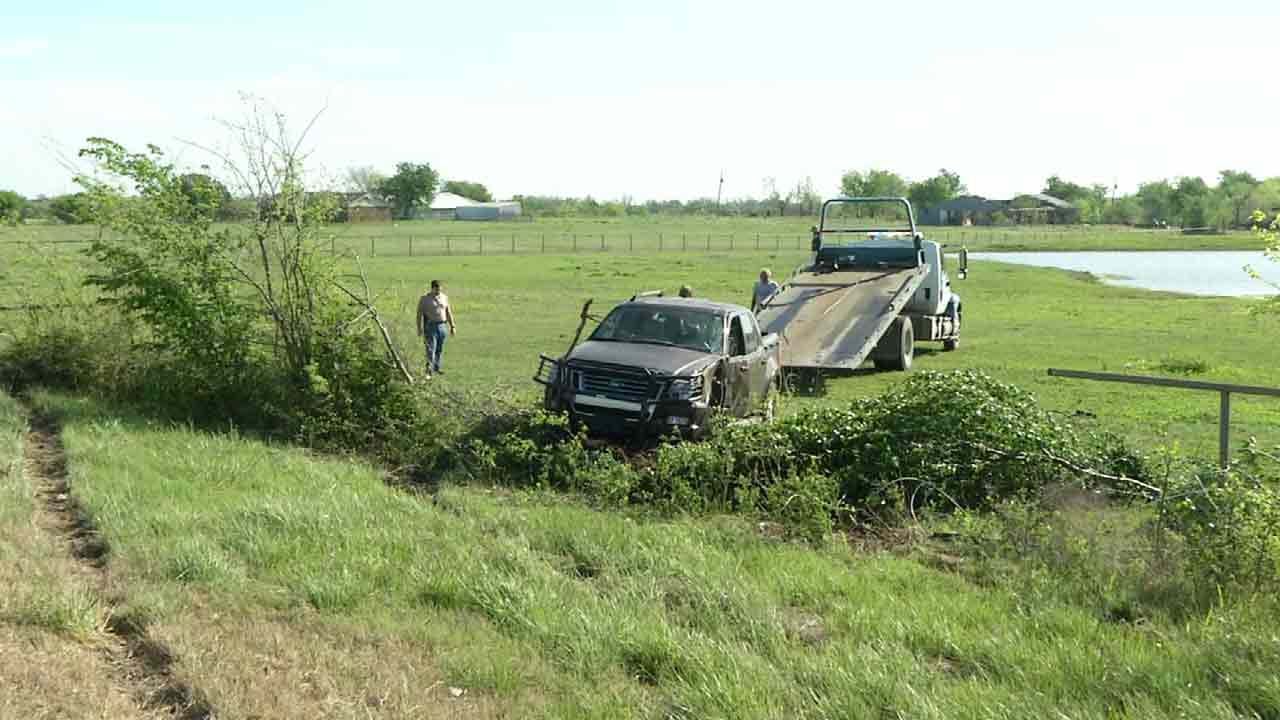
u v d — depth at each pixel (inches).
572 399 484.1
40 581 273.1
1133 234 5128.0
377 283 1571.1
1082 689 232.5
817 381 727.1
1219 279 2224.4
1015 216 6323.8
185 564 292.5
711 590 292.7
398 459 485.1
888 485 413.4
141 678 229.1
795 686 231.1
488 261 2255.2
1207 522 325.7
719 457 430.9
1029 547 339.3
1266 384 740.7
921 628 269.3
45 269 651.5
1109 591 304.7
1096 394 697.6
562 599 280.7
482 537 343.9
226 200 579.5
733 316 537.0
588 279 1768.0
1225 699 227.8
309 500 368.2
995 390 452.1
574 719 213.6
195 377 557.9
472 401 506.9
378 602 276.7
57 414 528.1
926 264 880.9
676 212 7509.8
